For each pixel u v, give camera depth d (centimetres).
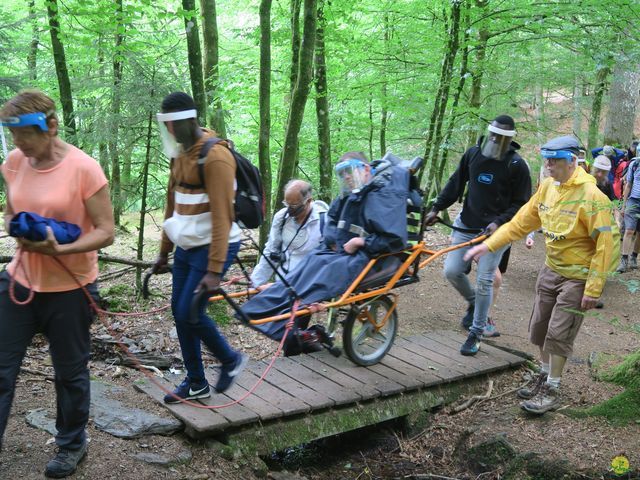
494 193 514
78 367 305
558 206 415
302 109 666
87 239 281
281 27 940
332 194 891
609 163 809
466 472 418
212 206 321
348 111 1058
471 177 523
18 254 286
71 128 688
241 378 454
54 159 283
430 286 762
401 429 467
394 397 456
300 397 426
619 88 1208
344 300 423
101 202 288
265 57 665
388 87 988
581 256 414
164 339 547
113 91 641
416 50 912
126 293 674
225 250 324
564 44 805
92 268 302
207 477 346
